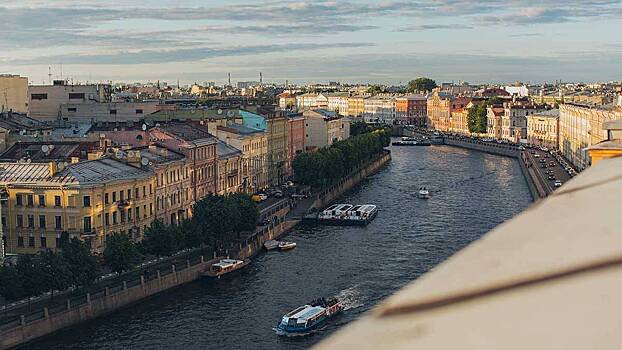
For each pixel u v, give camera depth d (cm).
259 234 9000
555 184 12600
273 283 7381
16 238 7600
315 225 10588
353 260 8250
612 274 239
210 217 8181
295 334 5875
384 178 15800
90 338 5844
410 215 11150
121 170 8212
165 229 7519
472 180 15262
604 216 301
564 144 19512
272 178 13825
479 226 10112
